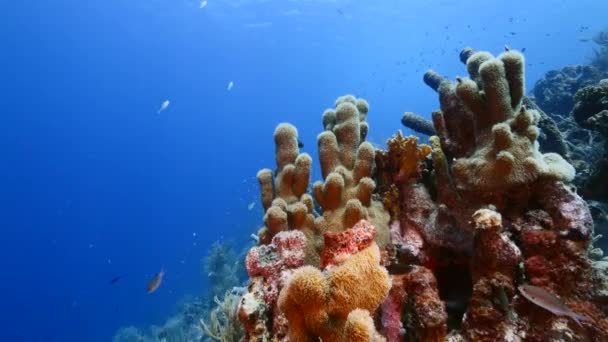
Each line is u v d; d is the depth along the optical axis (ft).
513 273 7.56
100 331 105.91
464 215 8.84
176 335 43.73
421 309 7.64
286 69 262.26
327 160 11.34
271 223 10.15
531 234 7.78
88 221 255.50
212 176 322.34
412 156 10.14
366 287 5.56
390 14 169.58
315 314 5.57
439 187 9.50
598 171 14.46
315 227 10.14
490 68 8.58
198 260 113.50
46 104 232.73
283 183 11.29
